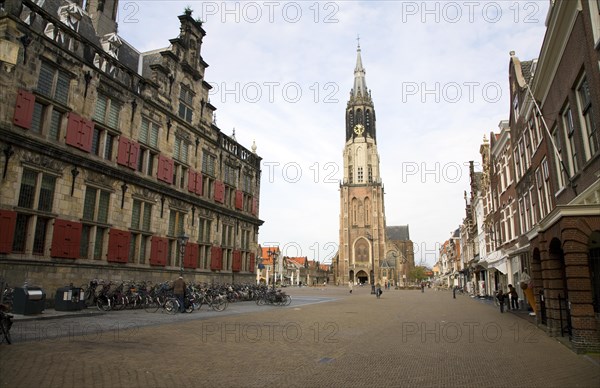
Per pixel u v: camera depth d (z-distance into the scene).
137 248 25.45
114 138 24.00
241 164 40.09
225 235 36.50
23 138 18.16
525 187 27.11
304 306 29.83
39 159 19.11
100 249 22.77
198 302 24.05
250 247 41.12
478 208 53.00
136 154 25.30
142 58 33.38
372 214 126.88
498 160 37.34
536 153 23.41
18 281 17.89
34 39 19.11
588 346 11.30
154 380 7.95
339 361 10.16
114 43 28.56
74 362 9.06
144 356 10.05
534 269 18.28
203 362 9.65
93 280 21.53
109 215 23.17
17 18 18.14
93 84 22.45
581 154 14.99
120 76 24.77
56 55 20.23
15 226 18.03
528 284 24.03
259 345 12.18
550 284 14.71
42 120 19.66
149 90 27.09
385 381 8.30
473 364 9.91
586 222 11.67
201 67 33.69
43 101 19.59
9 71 17.91
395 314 24.05
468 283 62.50
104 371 8.42
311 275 150.75
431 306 32.03
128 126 24.98
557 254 14.66
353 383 8.14
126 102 24.94
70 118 20.72
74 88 21.27
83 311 18.84
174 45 30.44
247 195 41.22
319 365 9.66
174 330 14.70
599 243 15.53
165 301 21.75
